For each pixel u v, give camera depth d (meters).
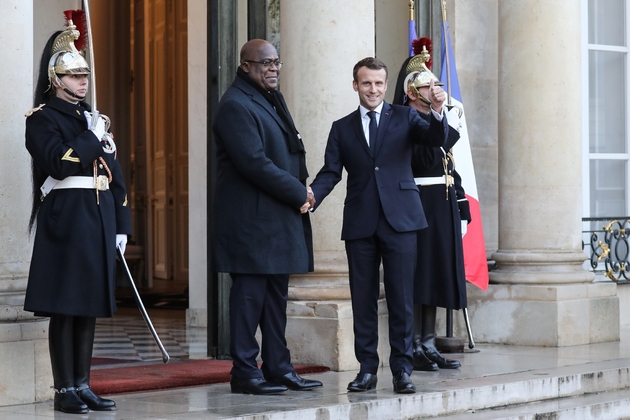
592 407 7.27
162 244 18.31
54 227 6.02
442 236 8.03
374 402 6.46
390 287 6.86
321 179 7.06
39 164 6.02
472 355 9.09
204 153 11.65
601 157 12.12
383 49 10.39
